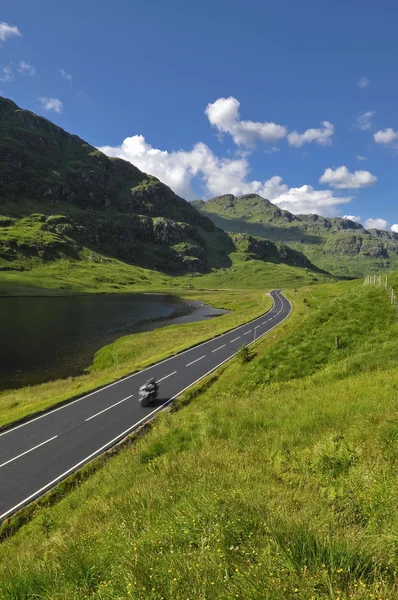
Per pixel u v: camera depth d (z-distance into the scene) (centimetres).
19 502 1725
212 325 8000
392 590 314
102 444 2292
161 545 496
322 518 511
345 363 2212
